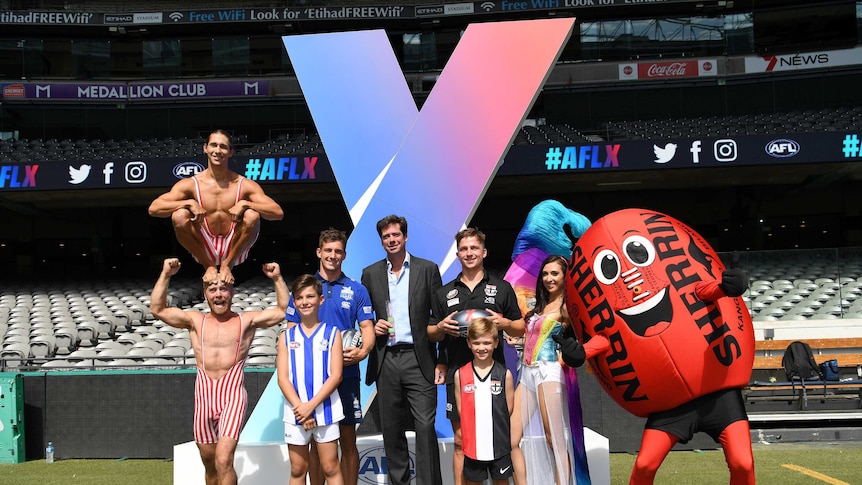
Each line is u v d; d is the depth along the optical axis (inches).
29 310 543.8
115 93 761.6
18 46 759.1
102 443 295.1
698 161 544.1
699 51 749.9
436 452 169.3
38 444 295.9
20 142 734.5
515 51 218.7
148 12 781.9
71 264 776.9
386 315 174.1
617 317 143.8
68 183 565.3
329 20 783.7
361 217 215.0
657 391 141.6
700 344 138.6
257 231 182.1
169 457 292.2
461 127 216.4
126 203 691.4
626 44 757.3
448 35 785.6
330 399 162.7
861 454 280.4
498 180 628.4
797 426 345.7
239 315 174.4
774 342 411.2
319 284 164.9
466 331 160.7
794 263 496.4
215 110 773.9
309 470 175.0
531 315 174.6
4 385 288.0
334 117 223.9
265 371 294.5
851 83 727.1
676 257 144.8
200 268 761.6
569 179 639.1
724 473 239.0
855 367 404.8
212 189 179.3
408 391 172.2
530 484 166.9
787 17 735.7
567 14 778.2
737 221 733.9
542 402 166.9
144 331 441.7
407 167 215.0
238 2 838.5
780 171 624.1
